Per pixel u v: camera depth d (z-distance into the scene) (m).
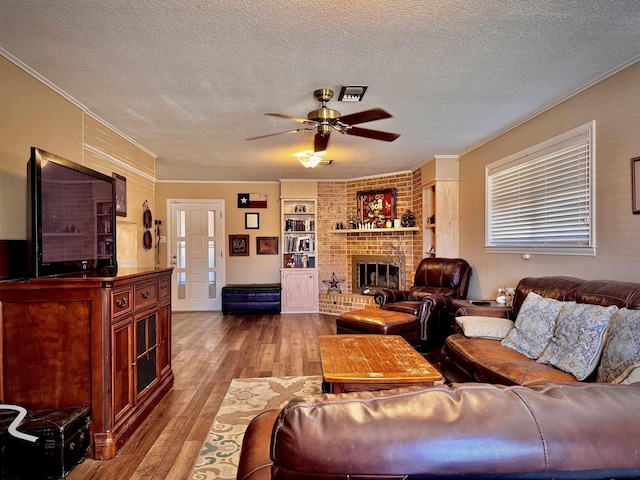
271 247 7.53
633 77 2.60
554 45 2.37
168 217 7.36
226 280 7.45
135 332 2.64
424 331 4.38
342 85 2.93
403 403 0.81
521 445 0.75
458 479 0.75
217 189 7.45
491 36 2.25
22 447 1.96
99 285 2.24
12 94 2.46
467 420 0.77
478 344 2.88
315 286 7.09
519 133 3.95
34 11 1.96
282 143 4.61
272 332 5.50
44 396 2.24
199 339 5.11
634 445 0.76
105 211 2.98
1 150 2.36
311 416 0.79
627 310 2.08
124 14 2.00
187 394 3.23
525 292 3.21
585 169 3.04
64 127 3.06
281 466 0.78
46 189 2.26
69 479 2.04
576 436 0.76
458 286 4.82
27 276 2.46
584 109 3.04
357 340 3.09
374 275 6.93
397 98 3.22
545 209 3.57
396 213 6.59
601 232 2.88
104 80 2.79
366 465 0.74
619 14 2.04
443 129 4.14
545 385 0.89
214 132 4.11
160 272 3.09
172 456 2.27
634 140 2.59
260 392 3.26
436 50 2.41
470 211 5.06
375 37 2.25
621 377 1.50
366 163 5.88
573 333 2.31
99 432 2.26
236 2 1.90
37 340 2.23
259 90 3.01
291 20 2.07
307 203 7.44
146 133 4.13
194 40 2.27
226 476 2.06
